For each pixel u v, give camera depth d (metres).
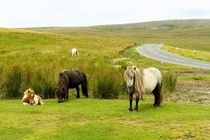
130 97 14.53
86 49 70.06
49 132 11.49
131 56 58.16
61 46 74.69
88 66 25.12
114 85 19.81
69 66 25.83
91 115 13.83
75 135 11.15
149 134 11.19
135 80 14.30
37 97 16.36
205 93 22.38
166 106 15.87
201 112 14.54
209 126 12.31
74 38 99.56
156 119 13.24
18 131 11.64
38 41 81.56
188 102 19.55
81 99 18.08
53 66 23.48
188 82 27.28
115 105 16.08
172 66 42.00
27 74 19.98
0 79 20.27
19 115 13.87
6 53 54.28
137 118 13.40
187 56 62.09
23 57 42.81
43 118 13.38
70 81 17.67
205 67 41.34
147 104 16.39
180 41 175.38
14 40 78.69
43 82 19.45
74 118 13.39
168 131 11.55
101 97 19.59
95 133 11.33
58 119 13.23
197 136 11.12
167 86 22.81
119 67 24.14
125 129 11.75
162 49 82.50
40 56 45.72
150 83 14.75
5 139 10.87
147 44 112.88
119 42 102.81
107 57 49.84
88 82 21.09
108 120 13.05
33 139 10.81
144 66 41.28
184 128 12.03
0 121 12.88
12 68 20.33
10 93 19.48
